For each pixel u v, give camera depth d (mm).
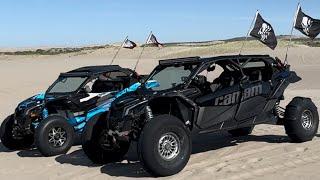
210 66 8273
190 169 7367
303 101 9031
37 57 75750
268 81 8961
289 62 41406
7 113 17016
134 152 9156
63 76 11055
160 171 6875
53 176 7656
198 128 7953
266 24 10391
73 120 10266
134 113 7441
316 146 8594
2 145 11445
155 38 14352
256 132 10594
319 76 26891
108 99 10594
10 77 31422
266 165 7332
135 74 11289
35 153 10070
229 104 8250
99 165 8258
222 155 8344
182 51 69500
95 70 11000
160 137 6891
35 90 24719
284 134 10109
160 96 7484
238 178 6656
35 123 10172
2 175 8023
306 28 10086
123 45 14867
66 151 9578
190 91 7848
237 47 66438
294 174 6691
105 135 8039
